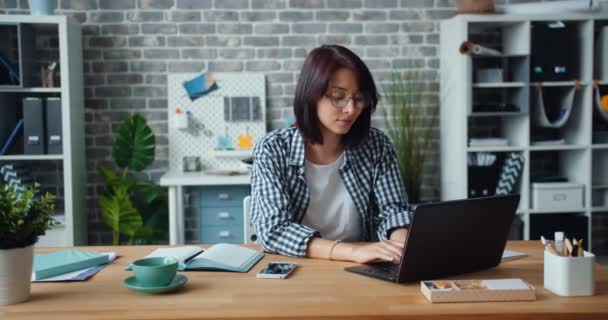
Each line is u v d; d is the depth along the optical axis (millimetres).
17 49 3838
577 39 3820
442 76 4031
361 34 4082
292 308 1175
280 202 1730
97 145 3982
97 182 4004
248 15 4020
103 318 1127
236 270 1470
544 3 3750
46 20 3469
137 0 3943
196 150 4031
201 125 4023
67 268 1461
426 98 4121
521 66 3756
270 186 1746
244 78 4031
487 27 4027
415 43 4102
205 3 3988
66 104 3537
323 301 1221
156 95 4004
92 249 1743
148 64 3979
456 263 1415
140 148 3826
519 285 1250
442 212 1326
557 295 1266
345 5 4062
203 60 4012
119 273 1469
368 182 1938
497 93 4184
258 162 1804
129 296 1268
